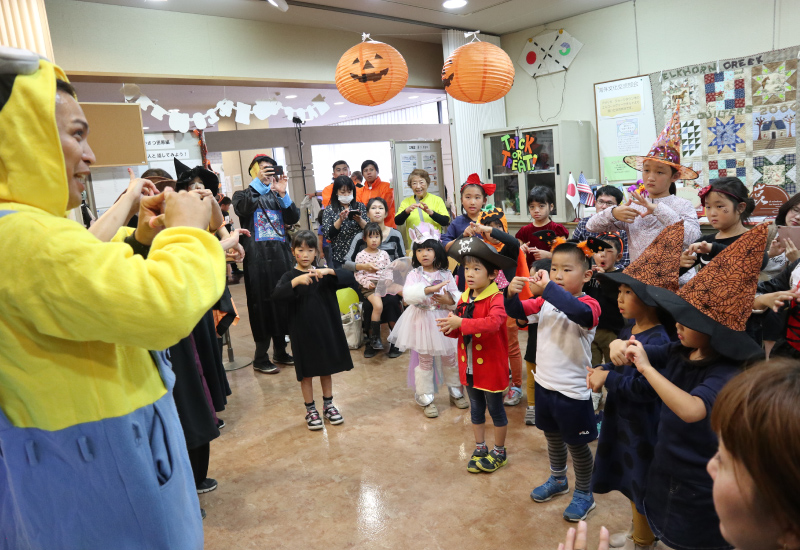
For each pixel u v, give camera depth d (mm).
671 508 1376
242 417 3350
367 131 6738
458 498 2324
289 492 2471
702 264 2514
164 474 970
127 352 934
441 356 3299
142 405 940
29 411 839
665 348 1516
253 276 4027
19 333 820
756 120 4523
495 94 3578
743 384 596
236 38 4961
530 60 6031
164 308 803
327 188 5340
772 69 4391
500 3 4992
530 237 3703
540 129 5488
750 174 4605
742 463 575
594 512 2148
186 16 4676
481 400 2494
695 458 1321
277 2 3760
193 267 856
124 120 4141
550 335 2123
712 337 1253
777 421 535
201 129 4918
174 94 6797
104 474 873
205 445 2428
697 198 4918
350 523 2205
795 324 1973
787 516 540
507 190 6016
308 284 3000
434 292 3072
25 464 845
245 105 4793
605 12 5340
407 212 4820
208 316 2746
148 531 919
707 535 1323
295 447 2908
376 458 2725
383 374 3949
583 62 5602
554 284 1984
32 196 841
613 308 2732
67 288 769
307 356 3021
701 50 4812
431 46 6492
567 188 5316
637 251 2773
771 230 2291
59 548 858
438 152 6238
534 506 2230
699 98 4820
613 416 1732
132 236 1227
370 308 4461
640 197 2609
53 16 4062
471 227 2906
